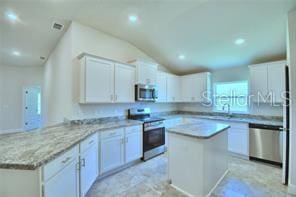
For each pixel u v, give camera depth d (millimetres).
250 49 3650
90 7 2576
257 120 3873
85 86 2811
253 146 3602
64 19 2893
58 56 3893
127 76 3543
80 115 3123
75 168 1899
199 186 2221
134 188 2492
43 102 6383
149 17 2928
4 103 6047
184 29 3303
